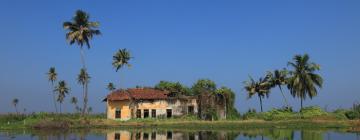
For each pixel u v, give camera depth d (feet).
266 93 358.02
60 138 207.72
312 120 315.37
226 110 342.44
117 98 342.23
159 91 352.90
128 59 354.13
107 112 344.49
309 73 342.85
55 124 283.18
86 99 309.42
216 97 341.00
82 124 293.64
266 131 253.03
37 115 348.59
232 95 346.13
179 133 239.09
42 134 234.99
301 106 345.72
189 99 343.67
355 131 248.11
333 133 233.76
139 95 344.49
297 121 307.58
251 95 359.87
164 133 238.89
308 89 343.67
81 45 300.61
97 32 303.68
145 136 218.59
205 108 336.90
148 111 343.05
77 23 300.20
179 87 345.72
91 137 213.25
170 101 344.08
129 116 339.98
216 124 295.07
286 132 243.19
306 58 342.03
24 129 279.90
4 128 283.18
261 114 349.82
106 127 290.56
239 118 345.72
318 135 219.41
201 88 342.03
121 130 267.18
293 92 346.74
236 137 209.56
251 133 235.81
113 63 352.28
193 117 335.47
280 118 331.16
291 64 345.92
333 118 334.65
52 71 441.68
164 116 341.82
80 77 347.15
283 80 357.20
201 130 264.93
